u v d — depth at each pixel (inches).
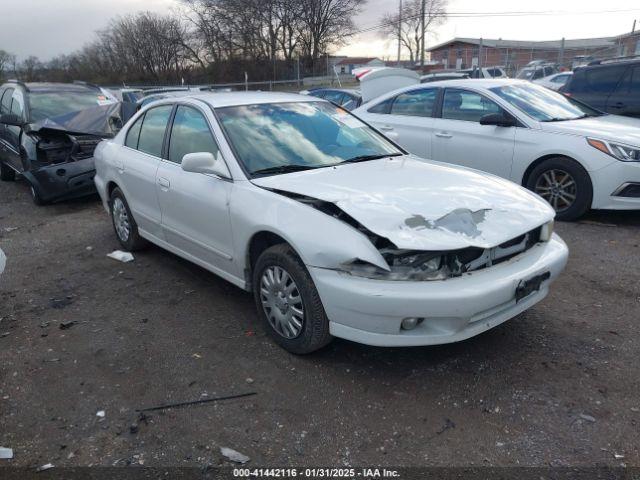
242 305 168.1
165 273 197.2
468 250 118.0
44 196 305.1
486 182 146.0
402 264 114.1
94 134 315.9
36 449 107.1
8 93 378.9
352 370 129.7
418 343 115.6
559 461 99.3
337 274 118.0
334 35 1963.6
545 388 120.2
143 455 104.5
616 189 223.3
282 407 117.1
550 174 241.3
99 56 1967.3
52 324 159.8
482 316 118.0
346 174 145.3
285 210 129.8
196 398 121.2
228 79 1801.2
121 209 215.6
